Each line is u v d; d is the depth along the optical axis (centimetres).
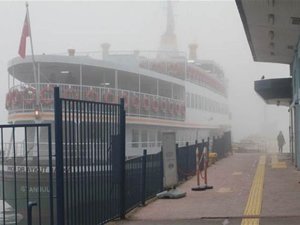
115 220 831
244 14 1227
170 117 2714
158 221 823
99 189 764
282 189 1173
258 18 1266
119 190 852
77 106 689
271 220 792
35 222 1375
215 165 1984
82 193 703
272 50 1702
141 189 1029
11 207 1293
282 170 1684
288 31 1399
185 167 1501
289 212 859
